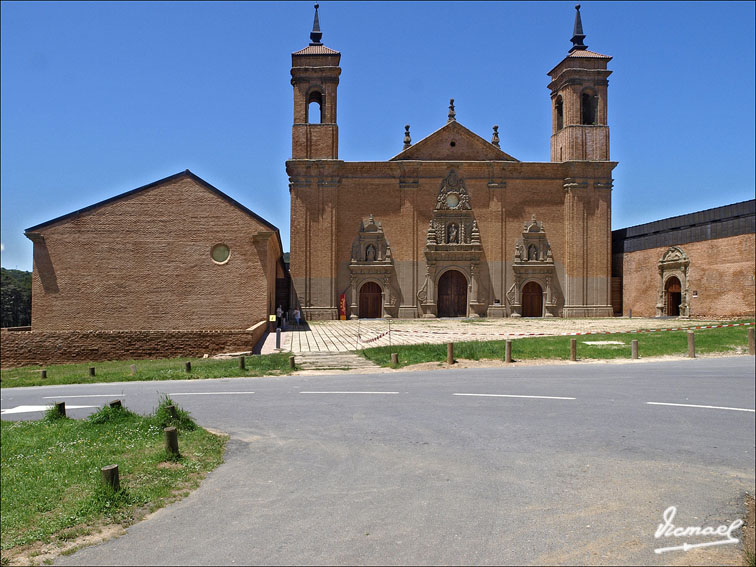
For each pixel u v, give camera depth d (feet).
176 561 21.04
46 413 45.68
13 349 97.14
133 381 68.85
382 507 25.49
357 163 164.66
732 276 125.29
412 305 164.96
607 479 28.50
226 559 21.08
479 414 41.86
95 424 39.73
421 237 166.40
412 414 42.45
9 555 22.00
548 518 24.13
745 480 28.32
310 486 28.27
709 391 48.93
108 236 119.75
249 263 120.67
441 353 79.15
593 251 166.61
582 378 57.26
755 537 22.40
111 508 25.64
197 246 120.47
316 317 160.04
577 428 37.47
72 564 21.11
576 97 168.35
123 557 21.49
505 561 20.56
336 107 165.37
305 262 160.56
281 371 70.90
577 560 20.58
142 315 119.14
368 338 108.27
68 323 118.21
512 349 81.00
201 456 32.68
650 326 118.52
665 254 148.87
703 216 134.82
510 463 31.01
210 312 119.75
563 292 167.63
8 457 35.29
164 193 120.88
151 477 29.30
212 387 59.26
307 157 163.32
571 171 166.40
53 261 118.62
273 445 35.37
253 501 26.53
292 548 21.83
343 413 43.47
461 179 167.63
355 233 164.96
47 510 26.43
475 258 166.50
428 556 20.97
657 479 28.45
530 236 167.32
